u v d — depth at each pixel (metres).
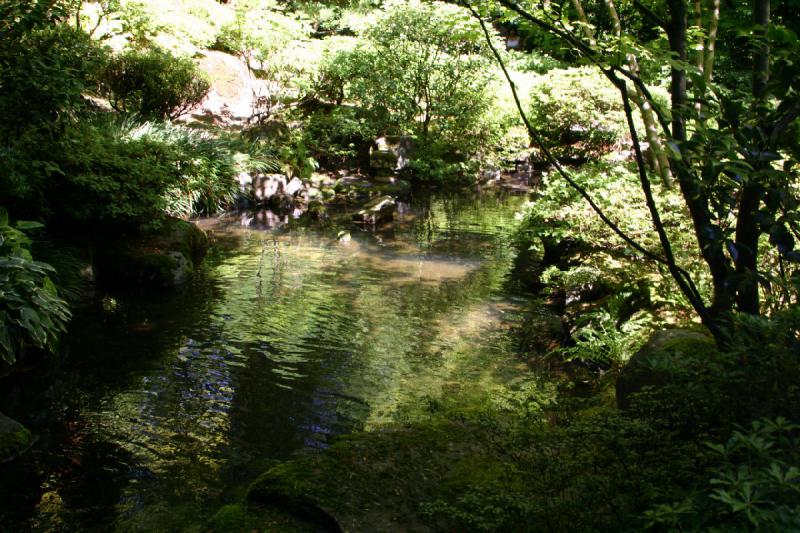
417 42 14.55
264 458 3.75
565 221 6.33
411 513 2.40
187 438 3.95
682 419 2.19
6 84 6.52
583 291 6.37
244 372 4.98
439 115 15.16
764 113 2.21
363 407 4.46
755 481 1.39
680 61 2.25
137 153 8.29
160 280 6.98
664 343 3.33
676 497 1.83
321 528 2.41
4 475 3.45
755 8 2.43
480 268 8.22
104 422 4.09
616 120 14.88
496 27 16.53
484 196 13.62
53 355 5.03
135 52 11.57
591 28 2.77
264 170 11.92
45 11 7.14
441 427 3.17
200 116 13.76
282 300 6.76
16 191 6.26
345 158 14.01
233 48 14.91
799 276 2.19
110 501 3.26
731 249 2.20
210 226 9.95
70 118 8.01
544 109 16.23
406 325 6.17
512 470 2.41
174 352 5.30
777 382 1.95
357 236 9.79
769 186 2.15
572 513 1.96
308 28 15.83
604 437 2.14
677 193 5.18
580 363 5.20
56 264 6.49
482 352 5.54
